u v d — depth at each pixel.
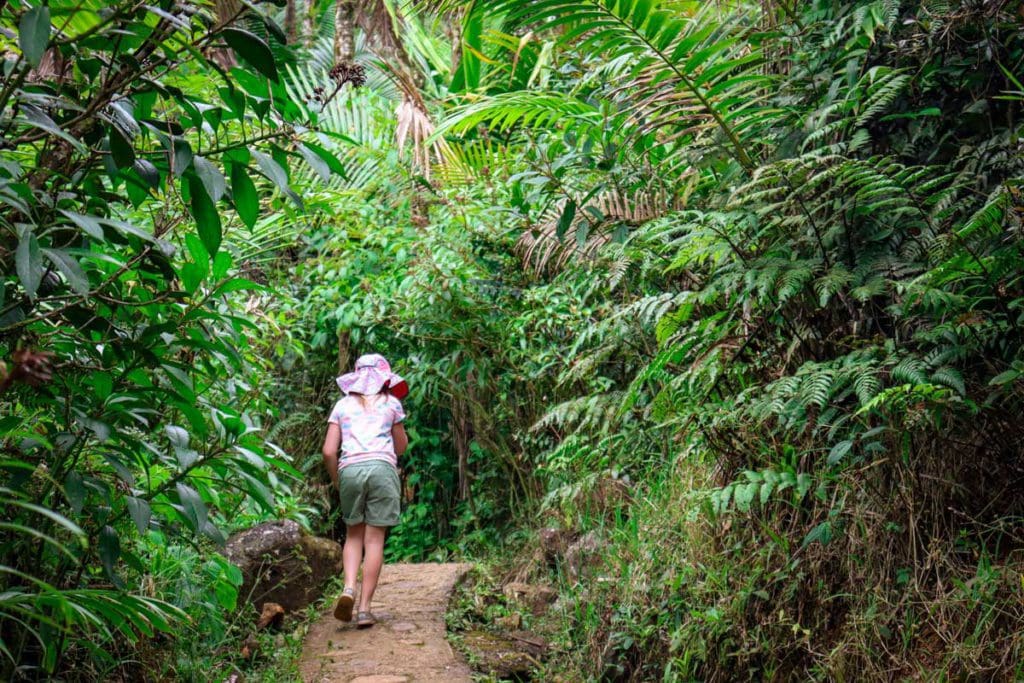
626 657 4.08
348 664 4.54
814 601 3.40
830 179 3.63
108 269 2.53
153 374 2.57
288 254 8.47
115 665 2.89
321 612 5.48
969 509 3.14
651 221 4.29
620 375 6.11
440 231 7.29
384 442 5.54
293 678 4.27
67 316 2.20
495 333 7.19
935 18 3.49
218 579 3.61
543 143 5.55
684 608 3.87
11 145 1.99
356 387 5.66
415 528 8.05
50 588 1.64
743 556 3.77
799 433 3.59
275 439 8.30
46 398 2.23
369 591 5.26
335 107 8.41
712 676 3.55
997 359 3.09
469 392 7.54
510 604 5.50
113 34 1.92
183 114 2.24
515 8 4.39
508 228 6.64
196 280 2.27
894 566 3.20
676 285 4.84
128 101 2.07
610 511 5.49
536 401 6.87
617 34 4.23
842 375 3.19
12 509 2.34
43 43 1.69
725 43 4.04
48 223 2.11
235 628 4.51
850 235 3.49
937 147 3.66
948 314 3.25
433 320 7.25
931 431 3.18
